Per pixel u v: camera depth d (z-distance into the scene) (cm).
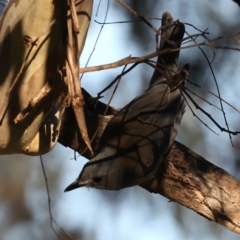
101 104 736
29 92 510
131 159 691
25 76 504
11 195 1237
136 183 696
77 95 489
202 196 676
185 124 1070
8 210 1235
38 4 477
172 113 756
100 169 670
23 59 497
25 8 485
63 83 505
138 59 502
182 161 690
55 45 491
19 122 525
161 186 693
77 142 687
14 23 490
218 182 680
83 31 502
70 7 467
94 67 499
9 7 498
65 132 679
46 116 555
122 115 743
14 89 510
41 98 491
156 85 782
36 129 547
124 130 723
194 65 1045
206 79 1048
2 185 1244
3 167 1251
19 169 1245
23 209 1229
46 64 500
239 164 1090
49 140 593
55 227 1168
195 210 685
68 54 479
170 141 708
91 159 686
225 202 674
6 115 523
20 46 492
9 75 505
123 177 680
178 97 773
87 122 710
